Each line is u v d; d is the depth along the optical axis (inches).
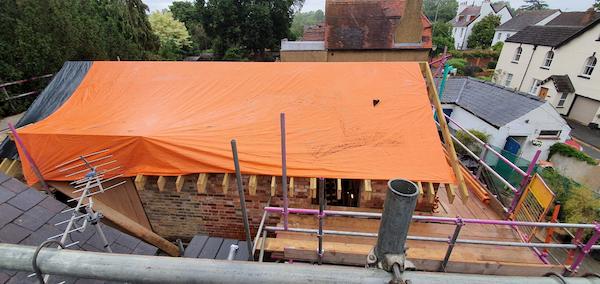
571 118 878.4
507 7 1758.1
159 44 900.0
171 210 234.8
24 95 371.6
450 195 184.2
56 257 41.8
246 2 1341.0
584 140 764.0
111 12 695.1
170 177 212.7
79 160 200.7
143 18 821.2
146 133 196.1
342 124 213.8
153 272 39.9
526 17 1419.8
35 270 42.4
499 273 159.3
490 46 1608.0
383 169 188.9
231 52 1365.7
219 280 39.4
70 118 216.2
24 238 122.0
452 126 723.4
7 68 360.2
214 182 212.8
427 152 196.5
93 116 218.5
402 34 786.2
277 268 39.9
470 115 673.6
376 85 240.2
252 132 207.2
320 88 241.0
